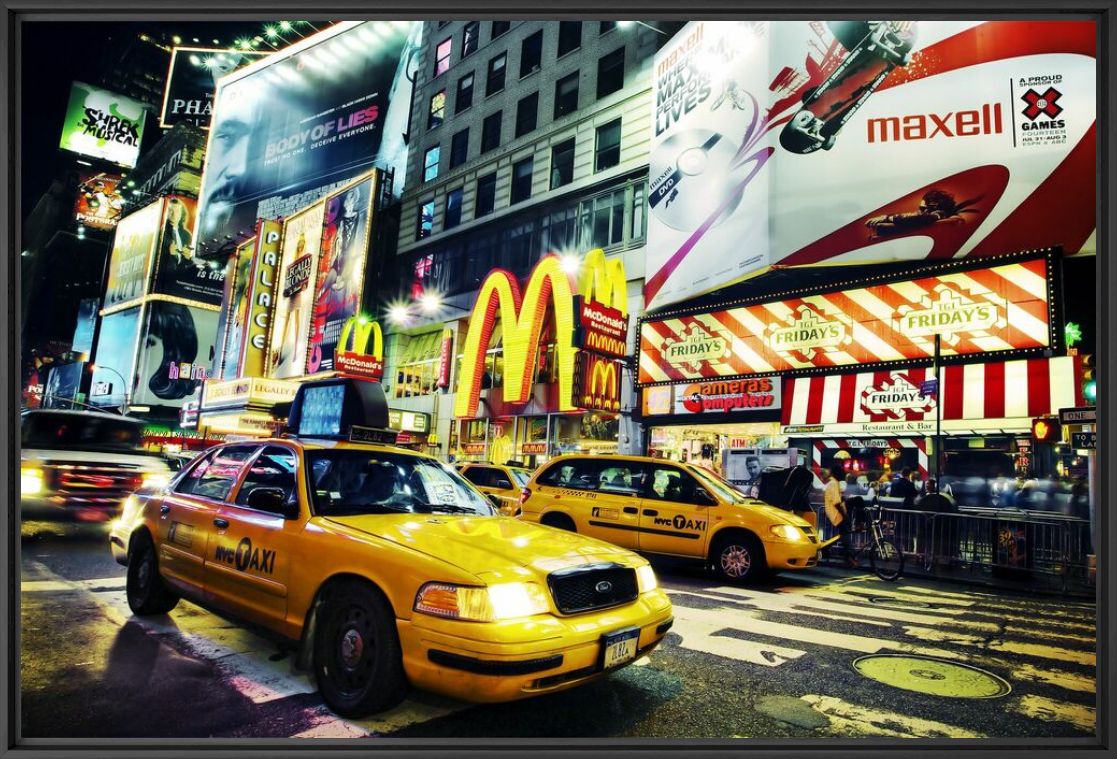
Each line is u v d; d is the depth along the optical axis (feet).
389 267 120.88
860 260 48.93
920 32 49.44
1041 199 43.60
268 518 13.26
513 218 92.68
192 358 203.82
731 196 57.57
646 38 77.41
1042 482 39.88
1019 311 41.96
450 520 13.01
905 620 20.29
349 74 161.79
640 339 64.69
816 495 46.01
